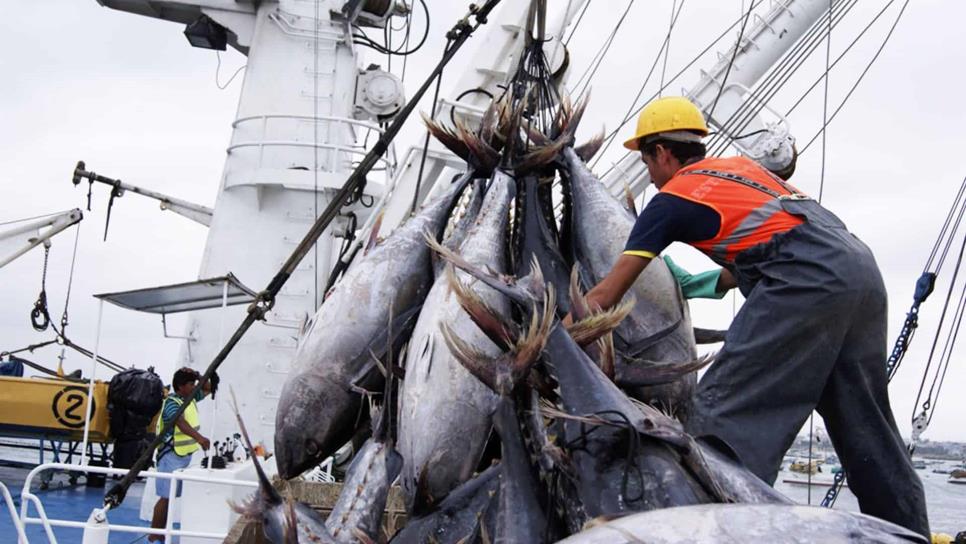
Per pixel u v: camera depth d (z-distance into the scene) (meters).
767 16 10.20
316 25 10.87
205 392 7.28
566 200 4.45
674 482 2.66
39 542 8.61
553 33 8.79
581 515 2.79
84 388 11.24
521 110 4.29
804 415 3.24
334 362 4.23
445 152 9.40
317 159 10.62
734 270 3.47
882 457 3.34
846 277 3.21
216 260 10.40
